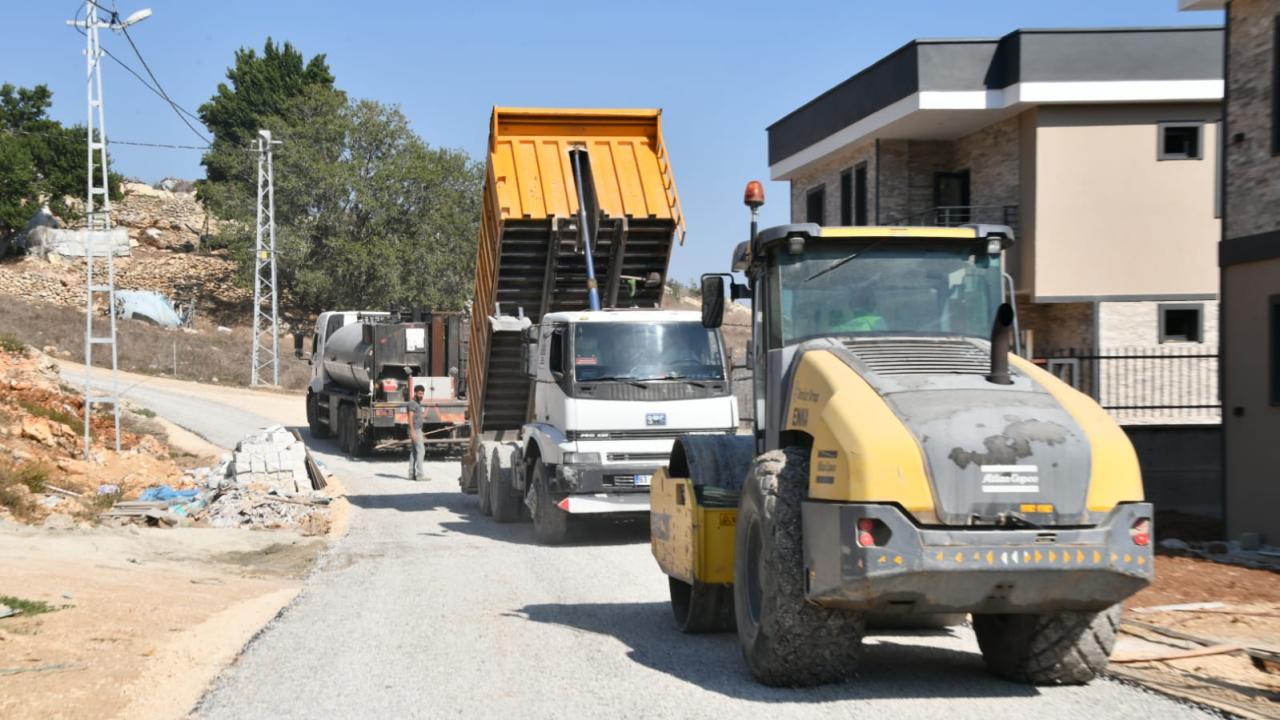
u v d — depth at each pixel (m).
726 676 7.62
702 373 15.21
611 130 16.77
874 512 6.36
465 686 7.43
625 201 16.27
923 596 6.45
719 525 8.57
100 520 16.20
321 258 63.09
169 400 39.16
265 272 63.72
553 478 14.98
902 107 22.94
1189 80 21.59
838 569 6.48
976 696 6.95
